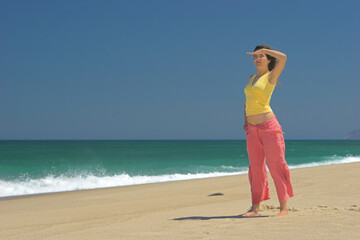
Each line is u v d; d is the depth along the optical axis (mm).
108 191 12594
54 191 13562
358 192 8086
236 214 5426
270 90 4777
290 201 6789
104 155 41969
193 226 4191
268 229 3633
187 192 10555
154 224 4691
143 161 31328
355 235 3164
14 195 12461
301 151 54094
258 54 4855
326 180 11578
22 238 4602
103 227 4895
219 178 15734
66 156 38156
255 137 4938
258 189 5062
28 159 32188
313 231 3408
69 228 5246
